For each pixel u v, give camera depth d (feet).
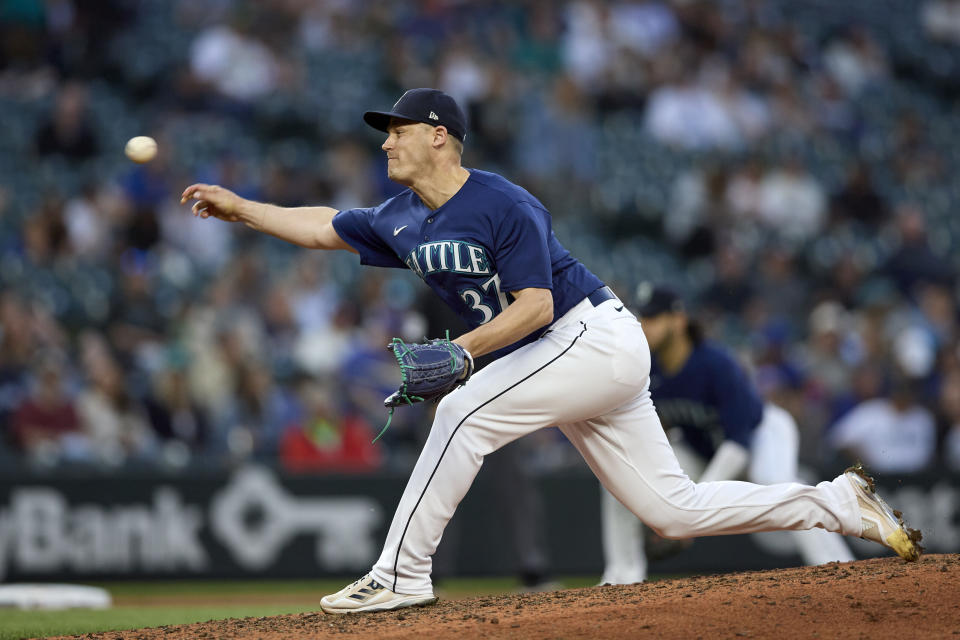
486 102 145.79
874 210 169.68
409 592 43.75
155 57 156.35
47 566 87.10
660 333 61.36
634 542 67.51
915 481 101.24
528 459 75.87
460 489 43.06
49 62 149.07
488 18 175.22
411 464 99.14
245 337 107.04
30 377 96.17
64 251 116.78
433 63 164.86
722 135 176.45
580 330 42.68
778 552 97.66
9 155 132.05
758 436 64.39
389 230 44.16
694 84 178.40
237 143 144.97
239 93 151.12
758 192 163.43
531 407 42.57
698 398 62.95
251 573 91.09
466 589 91.40
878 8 222.07
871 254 163.32
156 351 105.40
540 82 167.53
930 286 151.12
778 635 36.91
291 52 159.43
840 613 38.55
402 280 124.88
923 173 186.09
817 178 174.60
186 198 47.70
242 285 115.03
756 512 45.14
